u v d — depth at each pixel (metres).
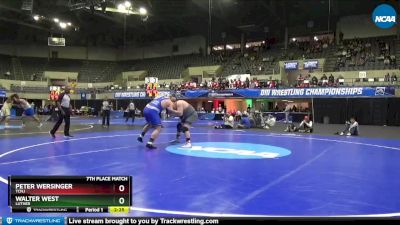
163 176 5.84
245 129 18.91
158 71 46.56
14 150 8.92
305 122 16.97
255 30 42.84
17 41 49.06
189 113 10.06
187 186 5.15
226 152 8.98
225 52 44.16
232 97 31.45
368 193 4.86
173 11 36.66
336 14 37.66
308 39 40.78
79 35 47.88
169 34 48.62
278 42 42.69
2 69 45.84
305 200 4.46
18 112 33.00
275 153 8.92
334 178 5.84
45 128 17.50
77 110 41.31
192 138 13.03
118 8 30.75
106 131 15.75
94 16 39.19
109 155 8.20
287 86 29.53
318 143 11.64
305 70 35.66
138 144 10.57
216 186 5.17
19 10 33.44
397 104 24.97
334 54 34.84
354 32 38.06
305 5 35.84
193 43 48.31
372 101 25.86
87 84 48.03
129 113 24.72
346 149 10.00
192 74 42.50
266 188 5.09
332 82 29.03
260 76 36.38
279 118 28.92
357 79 29.25
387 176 6.05
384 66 30.44
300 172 6.34
